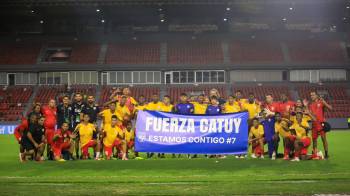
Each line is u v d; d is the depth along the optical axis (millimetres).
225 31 56500
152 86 52031
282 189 9211
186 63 52406
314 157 15195
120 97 16406
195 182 10344
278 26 56375
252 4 49250
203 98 16828
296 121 15141
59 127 16453
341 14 54281
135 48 55156
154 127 15297
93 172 12391
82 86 51812
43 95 50219
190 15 55281
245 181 10391
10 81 52781
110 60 52938
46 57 54031
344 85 51719
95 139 16188
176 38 56469
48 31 56219
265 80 52906
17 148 23031
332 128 44438
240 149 15195
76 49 54844
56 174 12109
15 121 44812
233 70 52812
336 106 48531
